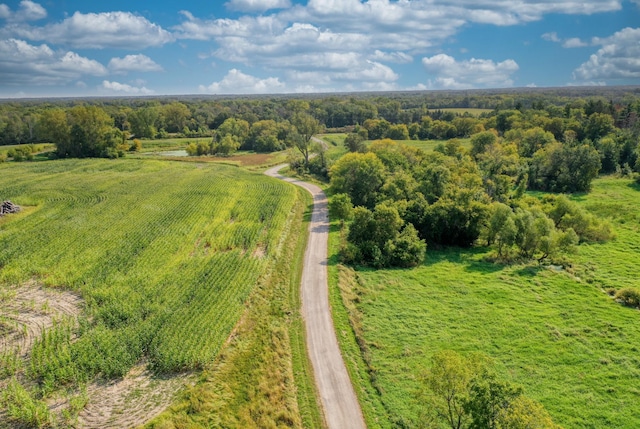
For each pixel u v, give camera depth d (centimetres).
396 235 6775
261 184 10994
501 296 5338
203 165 14012
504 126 18538
